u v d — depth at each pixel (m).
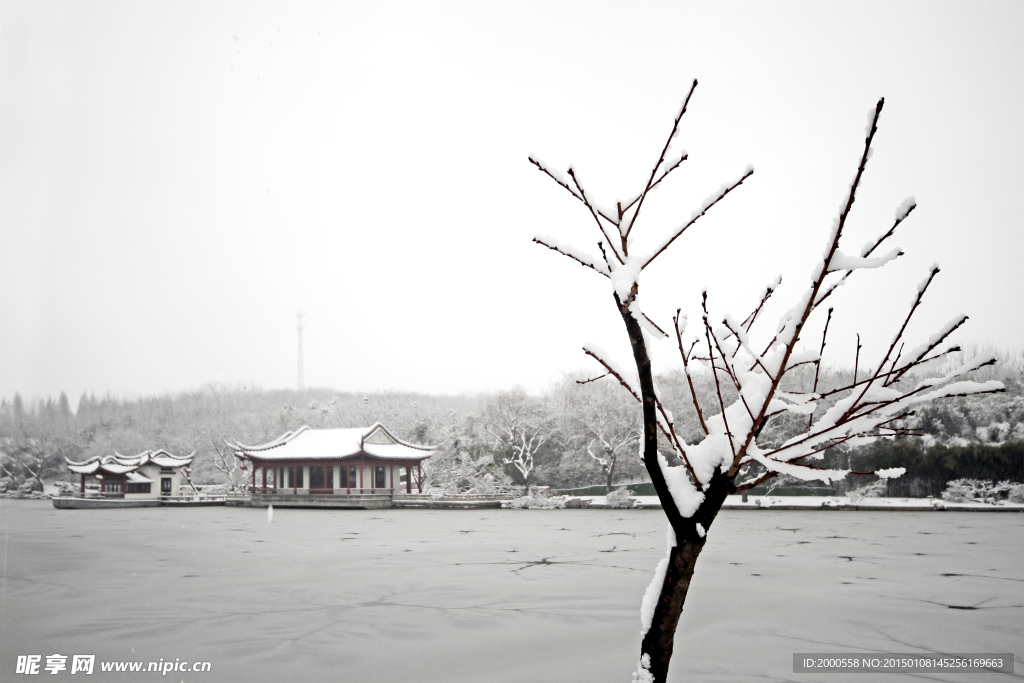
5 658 18.88
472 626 22.16
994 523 53.22
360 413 136.25
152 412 159.38
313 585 29.33
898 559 35.19
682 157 4.04
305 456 83.31
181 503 92.12
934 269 3.45
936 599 25.58
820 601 25.30
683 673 16.98
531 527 55.56
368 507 80.62
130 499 94.25
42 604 26.05
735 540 43.94
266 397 177.12
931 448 73.69
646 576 31.16
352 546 43.19
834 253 3.47
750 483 4.27
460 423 99.56
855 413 3.88
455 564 34.97
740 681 16.34
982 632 20.86
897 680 16.36
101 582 30.81
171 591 28.38
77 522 66.25
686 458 4.25
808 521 56.38
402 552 39.88
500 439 89.50
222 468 120.62
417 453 87.19
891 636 20.45
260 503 86.69
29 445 128.75
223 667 18.05
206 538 49.28
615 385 92.69
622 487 78.38
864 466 76.75
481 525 57.81
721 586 28.23
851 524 53.56
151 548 43.19
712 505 4.20
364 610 24.48
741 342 3.92
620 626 22.14
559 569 33.16
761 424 3.98
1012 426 77.00
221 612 24.38
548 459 94.19
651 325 4.09
